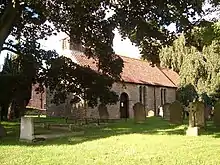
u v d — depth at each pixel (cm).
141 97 3862
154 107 4031
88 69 2208
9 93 2278
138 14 1509
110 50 1931
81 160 861
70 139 1338
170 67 3984
